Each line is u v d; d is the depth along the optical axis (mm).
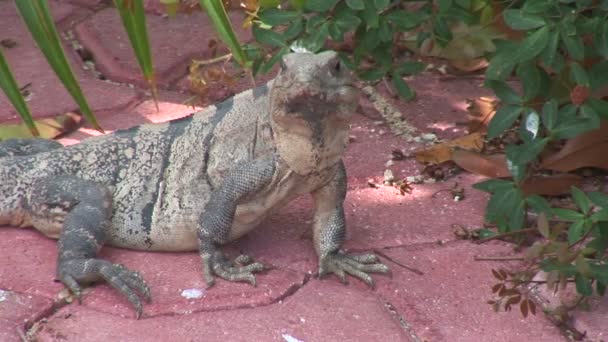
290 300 4652
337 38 5504
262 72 5621
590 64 5277
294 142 4590
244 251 5027
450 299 4699
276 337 4371
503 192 5035
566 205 5426
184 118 5094
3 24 7723
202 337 4352
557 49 5078
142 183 4992
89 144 5133
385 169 5859
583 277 4383
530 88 4973
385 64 5953
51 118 6258
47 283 4695
